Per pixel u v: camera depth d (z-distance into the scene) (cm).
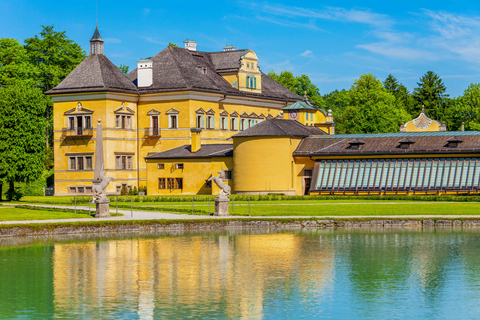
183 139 11450
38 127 9725
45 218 6831
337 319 3594
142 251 5334
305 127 11206
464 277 4431
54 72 13100
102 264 4844
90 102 11294
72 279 4400
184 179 10825
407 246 5528
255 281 4344
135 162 11794
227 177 10544
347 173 9806
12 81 11981
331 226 6725
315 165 10031
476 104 15850
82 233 6294
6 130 9450
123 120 11556
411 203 8275
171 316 3631
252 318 3606
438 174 9350
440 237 5984
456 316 3628
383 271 4609
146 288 4175
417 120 12738
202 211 7419
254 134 10156
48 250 5384
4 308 3766
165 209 7781
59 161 11556
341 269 4672
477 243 5656
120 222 6456
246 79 12888
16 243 5722
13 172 9406
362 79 15588
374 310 3738
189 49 13475
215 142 11962
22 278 4422
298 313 3691
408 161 9600
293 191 10188
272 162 10100
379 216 6962
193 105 11500
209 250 5378
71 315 3647
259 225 6725
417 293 4062
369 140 10131
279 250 5375
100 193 6988
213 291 4109
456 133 9806
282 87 14300
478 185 9100
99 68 11500
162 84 11688
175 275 4503
